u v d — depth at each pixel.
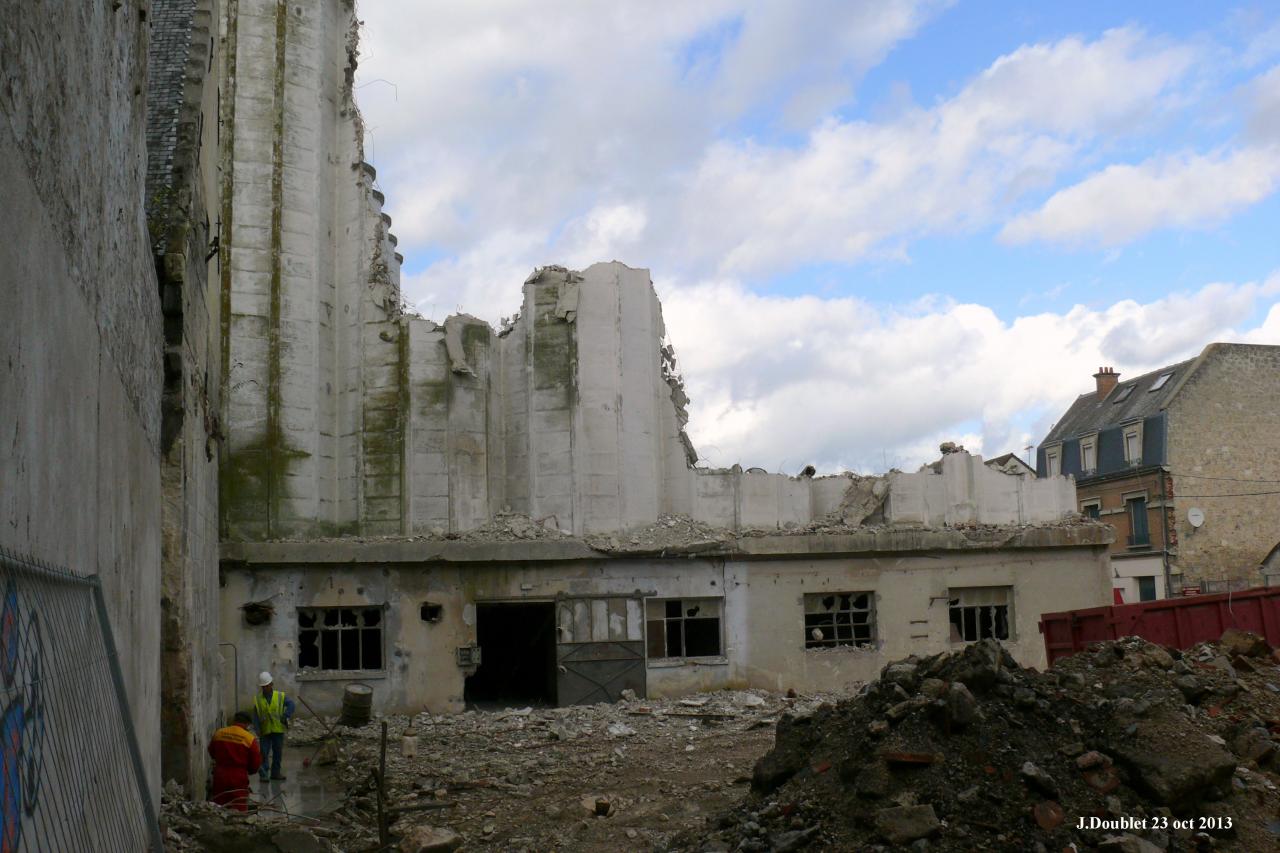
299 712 23.59
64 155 5.57
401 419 26.08
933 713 10.12
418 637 24.45
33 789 4.39
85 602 6.09
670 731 20.28
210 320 18.78
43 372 4.99
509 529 25.92
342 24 28.22
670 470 27.50
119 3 7.81
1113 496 52.16
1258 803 9.72
